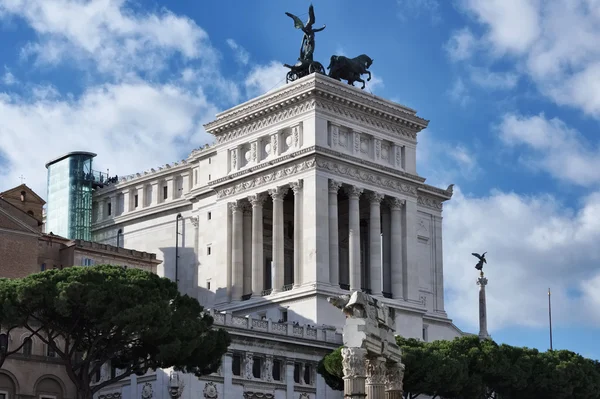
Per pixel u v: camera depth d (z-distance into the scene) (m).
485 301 168.50
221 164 193.75
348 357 79.56
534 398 160.50
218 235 190.38
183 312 123.12
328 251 177.62
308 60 191.50
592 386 163.12
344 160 181.50
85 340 124.69
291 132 184.38
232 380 145.25
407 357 142.25
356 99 184.88
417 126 194.50
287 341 152.12
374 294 181.62
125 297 117.12
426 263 198.00
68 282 115.94
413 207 191.12
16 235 158.00
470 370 152.75
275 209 182.62
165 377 140.38
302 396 152.75
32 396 142.62
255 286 182.25
